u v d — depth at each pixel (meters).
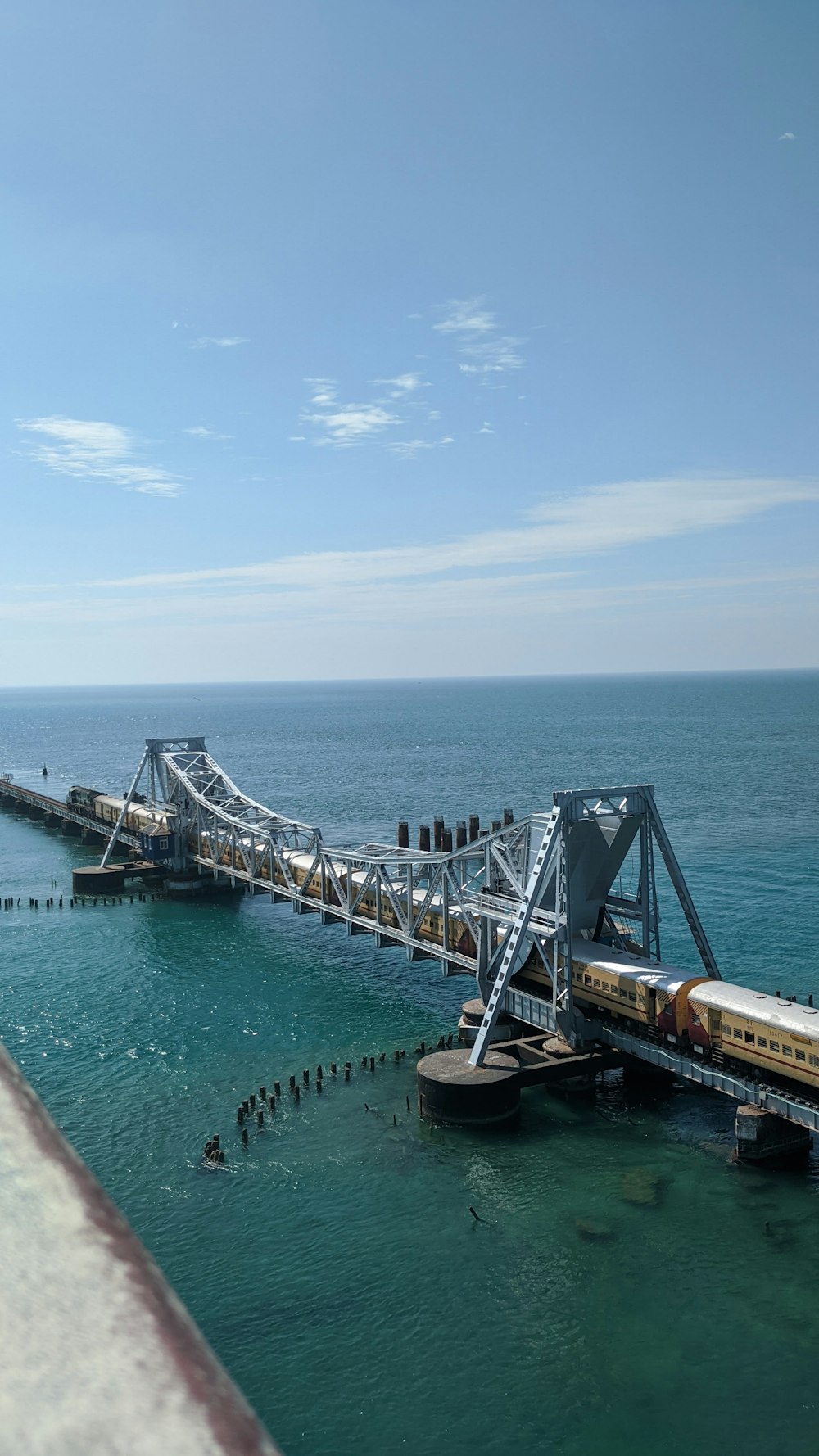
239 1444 1.99
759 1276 42.38
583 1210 47.56
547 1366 37.53
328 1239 45.31
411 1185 49.84
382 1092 60.72
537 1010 62.59
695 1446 33.88
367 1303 41.03
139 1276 2.55
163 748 126.12
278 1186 49.84
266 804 188.62
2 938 97.38
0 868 136.88
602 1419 35.12
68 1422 2.01
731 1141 54.28
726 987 55.28
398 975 83.88
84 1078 63.09
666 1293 41.38
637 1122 56.78
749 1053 51.59
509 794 196.25
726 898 103.25
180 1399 2.11
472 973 69.69
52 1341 2.27
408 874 77.06
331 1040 69.50
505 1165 51.78
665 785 195.50
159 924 102.81
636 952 65.88
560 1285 42.03
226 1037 70.06
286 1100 59.59
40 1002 78.06
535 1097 60.53
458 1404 35.88
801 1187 49.31
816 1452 33.56
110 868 119.00
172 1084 62.06
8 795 199.62
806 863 118.12
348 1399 36.12
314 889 94.06
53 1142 3.00
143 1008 76.31
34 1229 2.62
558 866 61.94
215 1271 43.03
